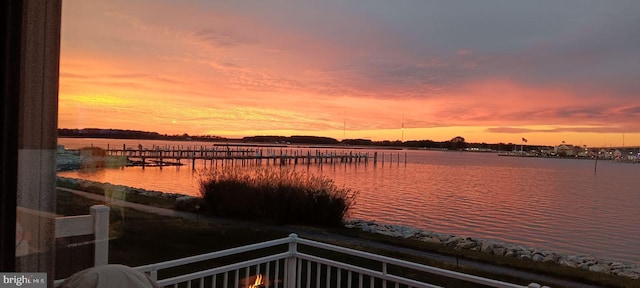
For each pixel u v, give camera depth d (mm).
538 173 39125
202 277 2547
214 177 10539
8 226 1088
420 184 27516
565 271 7660
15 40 1096
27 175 1127
